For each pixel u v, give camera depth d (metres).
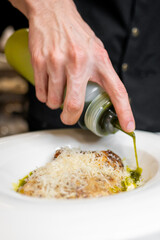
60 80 0.32
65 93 0.33
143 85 0.56
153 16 0.52
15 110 1.02
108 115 0.34
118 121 0.34
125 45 0.53
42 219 0.23
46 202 0.24
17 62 0.43
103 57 0.32
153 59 0.55
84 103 0.33
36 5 0.34
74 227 0.22
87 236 0.22
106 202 0.24
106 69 0.32
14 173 0.34
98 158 0.34
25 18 0.57
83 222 0.22
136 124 0.57
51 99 0.34
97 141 0.40
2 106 1.02
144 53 0.54
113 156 0.36
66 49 0.31
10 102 1.01
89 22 0.53
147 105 0.57
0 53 0.98
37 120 0.60
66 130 0.41
